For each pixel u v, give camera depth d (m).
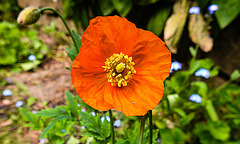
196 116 0.33
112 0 0.34
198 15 0.32
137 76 0.12
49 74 0.41
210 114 0.30
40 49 0.48
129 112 0.11
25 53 0.46
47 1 0.56
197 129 0.29
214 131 0.28
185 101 0.32
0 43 0.44
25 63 0.44
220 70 0.40
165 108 0.29
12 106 0.32
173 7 0.33
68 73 0.41
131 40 0.12
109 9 0.38
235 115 0.30
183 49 0.40
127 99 0.12
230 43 0.38
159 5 0.36
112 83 0.12
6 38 0.45
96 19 0.11
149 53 0.12
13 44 0.45
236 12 0.29
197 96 0.29
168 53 0.11
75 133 0.26
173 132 0.27
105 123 0.15
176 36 0.33
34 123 0.20
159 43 0.11
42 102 0.33
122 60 0.12
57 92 0.36
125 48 0.12
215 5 0.29
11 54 0.44
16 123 0.29
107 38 0.12
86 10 0.41
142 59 0.12
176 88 0.31
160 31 0.36
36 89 0.36
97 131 0.14
